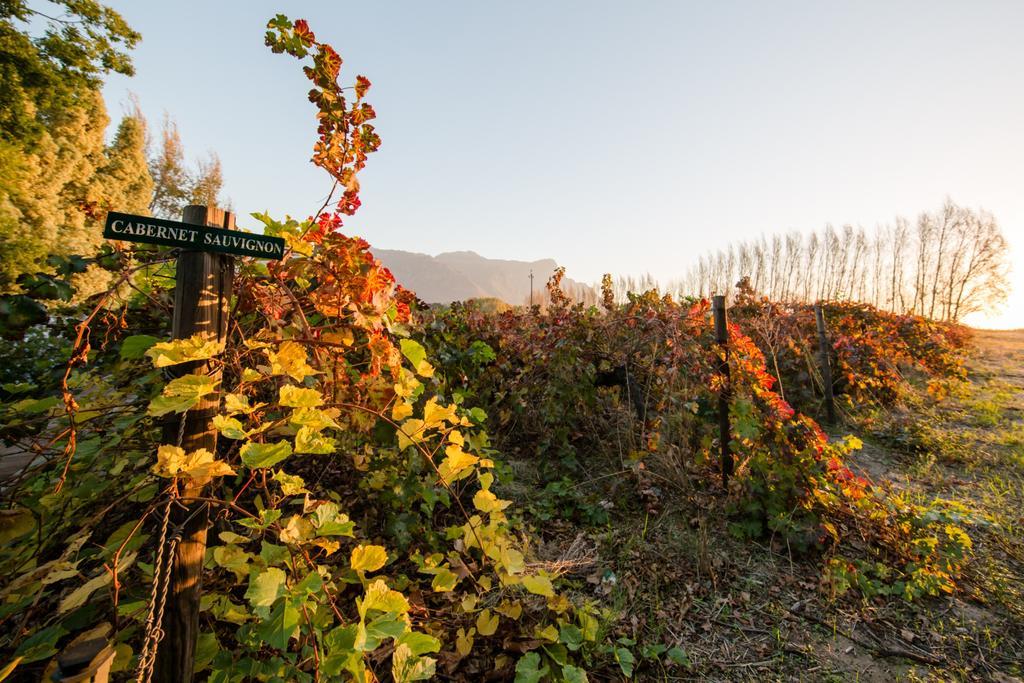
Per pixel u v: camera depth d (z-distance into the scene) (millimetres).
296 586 1183
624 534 3340
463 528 2084
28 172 12273
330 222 1976
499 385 4965
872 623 2652
